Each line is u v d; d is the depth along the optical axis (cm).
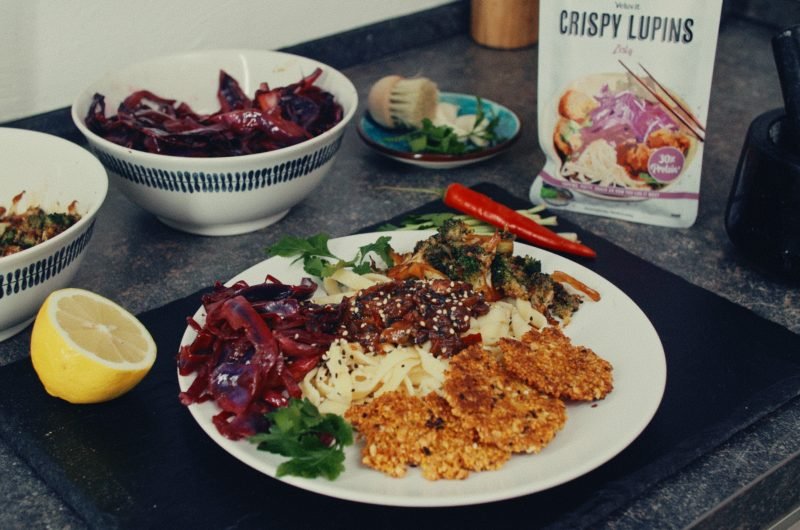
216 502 63
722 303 79
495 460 62
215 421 65
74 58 100
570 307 76
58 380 67
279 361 68
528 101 113
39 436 68
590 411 67
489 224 86
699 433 68
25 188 82
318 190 96
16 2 94
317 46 117
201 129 85
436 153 97
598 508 62
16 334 77
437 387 70
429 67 122
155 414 69
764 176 79
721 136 104
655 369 69
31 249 70
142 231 89
